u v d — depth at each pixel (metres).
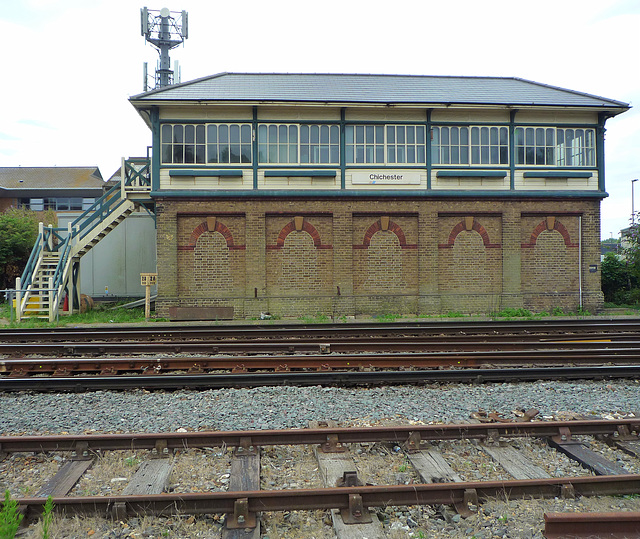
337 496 3.74
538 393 6.70
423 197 16.41
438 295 16.42
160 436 4.76
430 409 6.00
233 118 16.09
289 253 16.20
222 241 16.11
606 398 6.48
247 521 3.57
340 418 5.73
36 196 47.38
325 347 9.02
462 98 17.03
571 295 16.91
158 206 15.90
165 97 15.61
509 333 11.48
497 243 16.73
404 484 4.09
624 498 3.96
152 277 15.88
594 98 17.47
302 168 16.28
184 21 41.31
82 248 17.20
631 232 20.47
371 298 16.33
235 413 5.88
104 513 3.68
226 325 12.99
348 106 15.84
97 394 6.69
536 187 16.86
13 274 27.17
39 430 5.47
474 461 4.65
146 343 9.70
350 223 16.22
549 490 3.95
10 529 2.87
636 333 10.79
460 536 3.47
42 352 8.90
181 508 3.67
